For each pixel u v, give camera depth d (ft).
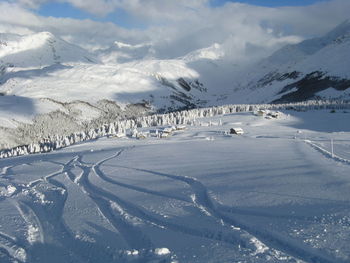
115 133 413.18
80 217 61.87
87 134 504.84
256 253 41.57
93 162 166.09
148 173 112.57
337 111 544.62
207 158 148.66
